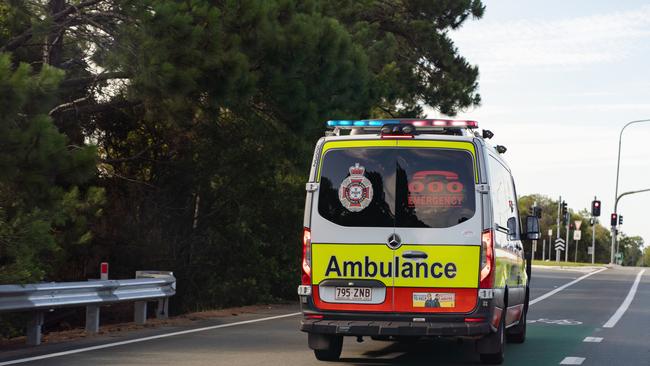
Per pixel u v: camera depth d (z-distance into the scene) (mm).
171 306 25688
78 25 18859
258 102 21453
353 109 23984
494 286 11102
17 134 13852
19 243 14305
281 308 21734
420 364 12016
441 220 11078
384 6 34406
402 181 11203
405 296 11078
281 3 19078
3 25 18062
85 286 13992
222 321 17359
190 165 25219
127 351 12500
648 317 20359
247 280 24859
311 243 11352
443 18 35500
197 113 21000
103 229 24234
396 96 30016
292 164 24266
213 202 25969
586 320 19531
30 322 13203
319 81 20703
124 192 25547
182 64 17578
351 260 11211
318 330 11172
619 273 51969
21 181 14156
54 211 14789
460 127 11453
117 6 18109
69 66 20922
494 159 12117
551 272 52656
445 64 34969
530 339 15562
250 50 18766
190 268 25828
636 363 12414
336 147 11430
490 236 11016
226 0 18281
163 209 25828
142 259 25000
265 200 25578
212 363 11445
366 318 11141
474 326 10922
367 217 11227
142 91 18125
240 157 24828
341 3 28375
